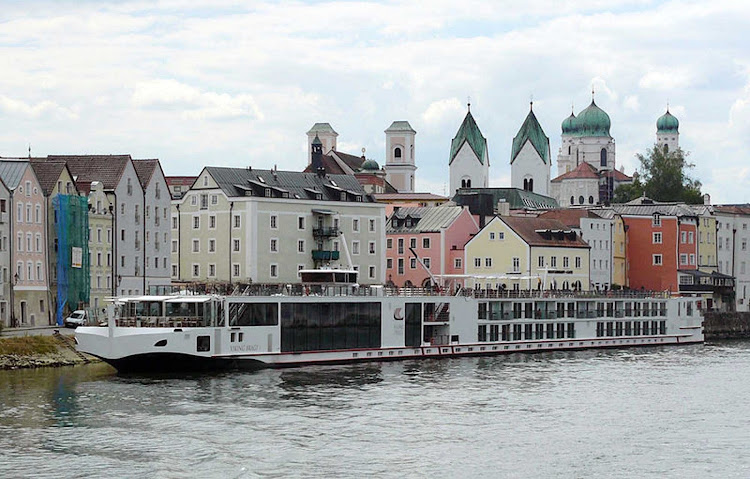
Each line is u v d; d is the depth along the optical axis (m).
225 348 125.44
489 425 96.81
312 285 137.50
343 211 188.50
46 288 155.38
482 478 79.38
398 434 91.94
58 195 157.38
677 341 183.38
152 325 122.88
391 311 144.00
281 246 180.50
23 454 82.94
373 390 114.19
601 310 172.25
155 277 178.50
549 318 164.50
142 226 175.50
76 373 121.31
